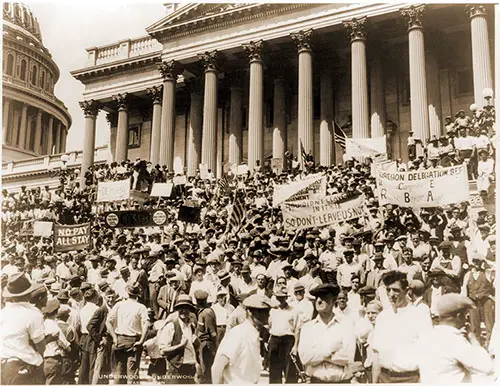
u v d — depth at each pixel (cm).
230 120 4834
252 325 908
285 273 1565
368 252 1825
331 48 4444
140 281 1797
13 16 8556
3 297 1025
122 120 5500
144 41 5612
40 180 6619
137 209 2802
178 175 3534
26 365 996
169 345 1112
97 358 1303
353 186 2547
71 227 2709
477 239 1688
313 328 905
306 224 2084
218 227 2755
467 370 774
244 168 3947
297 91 4734
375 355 872
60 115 9125
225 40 4481
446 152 2600
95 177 4306
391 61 4403
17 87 8306
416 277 1429
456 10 3841
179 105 5491
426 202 1975
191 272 1867
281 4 4238
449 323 789
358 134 3806
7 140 8169
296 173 3331
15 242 3369
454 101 4162
